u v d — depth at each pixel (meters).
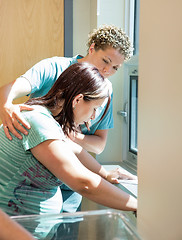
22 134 1.22
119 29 1.81
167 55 0.78
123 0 2.43
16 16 2.73
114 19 2.44
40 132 1.18
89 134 2.00
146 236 0.89
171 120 0.77
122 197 1.20
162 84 0.81
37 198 1.29
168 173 0.79
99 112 1.88
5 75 2.77
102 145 1.97
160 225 0.84
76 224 0.81
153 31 0.84
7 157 1.25
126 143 2.48
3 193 1.26
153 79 0.85
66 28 2.76
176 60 0.75
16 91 1.61
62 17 2.76
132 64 2.32
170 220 0.80
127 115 2.44
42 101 1.33
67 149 1.18
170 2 0.76
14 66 2.77
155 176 0.86
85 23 2.79
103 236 0.76
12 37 2.74
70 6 2.75
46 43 2.77
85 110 1.31
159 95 0.82
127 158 2.47
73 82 1.29
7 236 0.57
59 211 1.36
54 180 1.28
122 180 1.79
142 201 0.93
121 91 2.47
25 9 2.73
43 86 1.84
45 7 2.74
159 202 0.84
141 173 0.93
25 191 1.28
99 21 2.45
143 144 0.91
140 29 0.90
